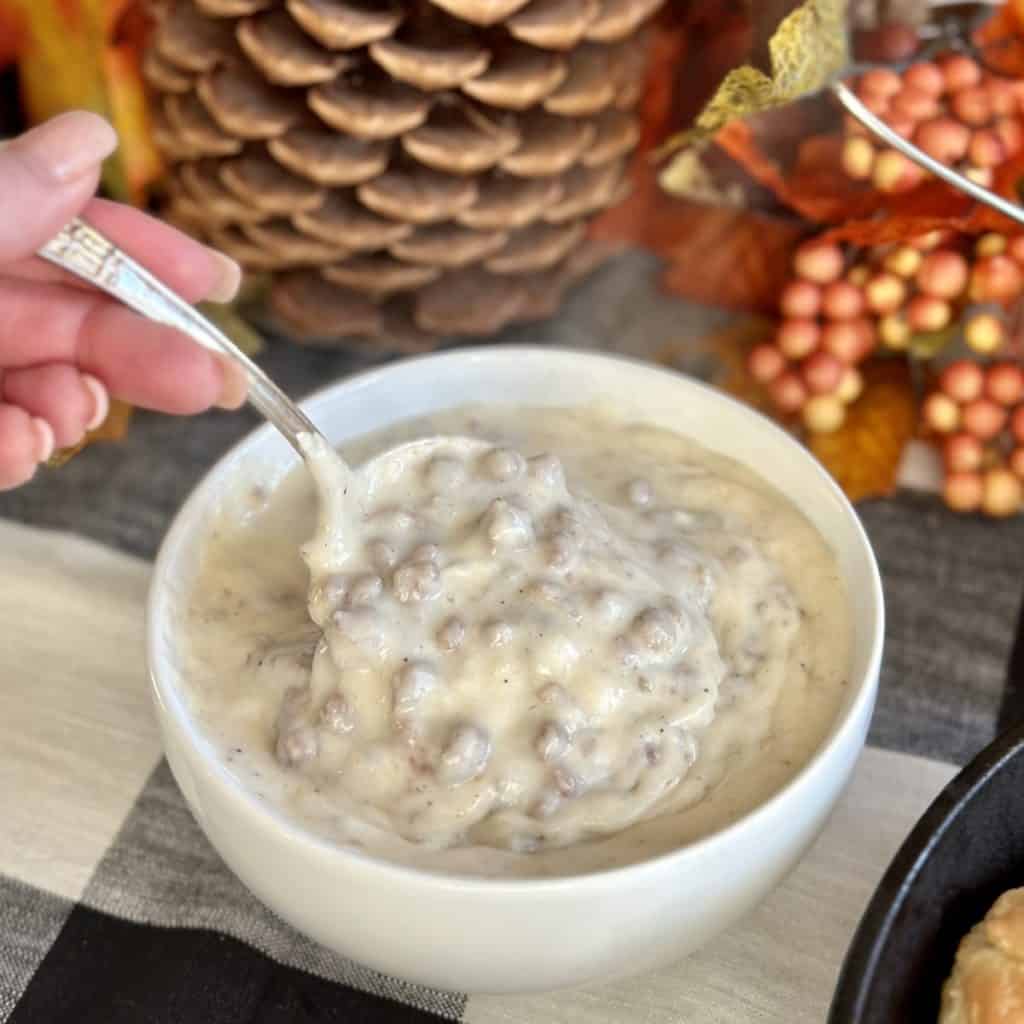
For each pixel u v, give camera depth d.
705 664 0.43
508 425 0.49
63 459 0.49
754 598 0.44
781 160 0.53
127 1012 0.42
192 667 0.43
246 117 0.52
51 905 0.44
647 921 0.39
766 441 0.47
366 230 0.53
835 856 0.45
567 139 0.53
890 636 0.50
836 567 0.45
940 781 0.46
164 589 0.43
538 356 0.49
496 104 0.52
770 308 0.58
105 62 0.54
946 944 0.40
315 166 0.52
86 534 0.52
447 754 0.40
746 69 0.50
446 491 0.44
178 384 0.43
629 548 0.44
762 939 0.43
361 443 0.48
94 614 0.50
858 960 0.38
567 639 0.42
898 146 0.49
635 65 0.54
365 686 0.41
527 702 0.41
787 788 0.39
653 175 0.57
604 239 0.58
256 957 0.43
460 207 0.53
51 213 0.40
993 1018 0.39
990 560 0.52
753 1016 0.42
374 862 0.38
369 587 0.42
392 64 0.50
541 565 0.43
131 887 0.45
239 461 0.46
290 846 0.39
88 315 0.44
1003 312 0.52
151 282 0.43
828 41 0.50
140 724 0.48
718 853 0.39
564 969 0.40
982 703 0.48
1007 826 0.41
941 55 0.52
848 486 0.54
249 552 0.45
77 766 0.47
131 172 0.56
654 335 0.58
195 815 0.42
